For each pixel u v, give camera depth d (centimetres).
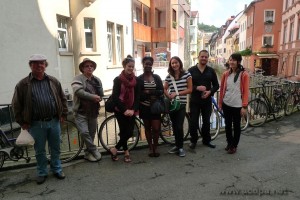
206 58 501
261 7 3347
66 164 471
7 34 801
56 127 402
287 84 838
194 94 514
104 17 1228
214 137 593
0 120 642
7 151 441
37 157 400
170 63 489
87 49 1182
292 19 2388
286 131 646
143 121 483
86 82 456
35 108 377
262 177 410
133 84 445
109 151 498
